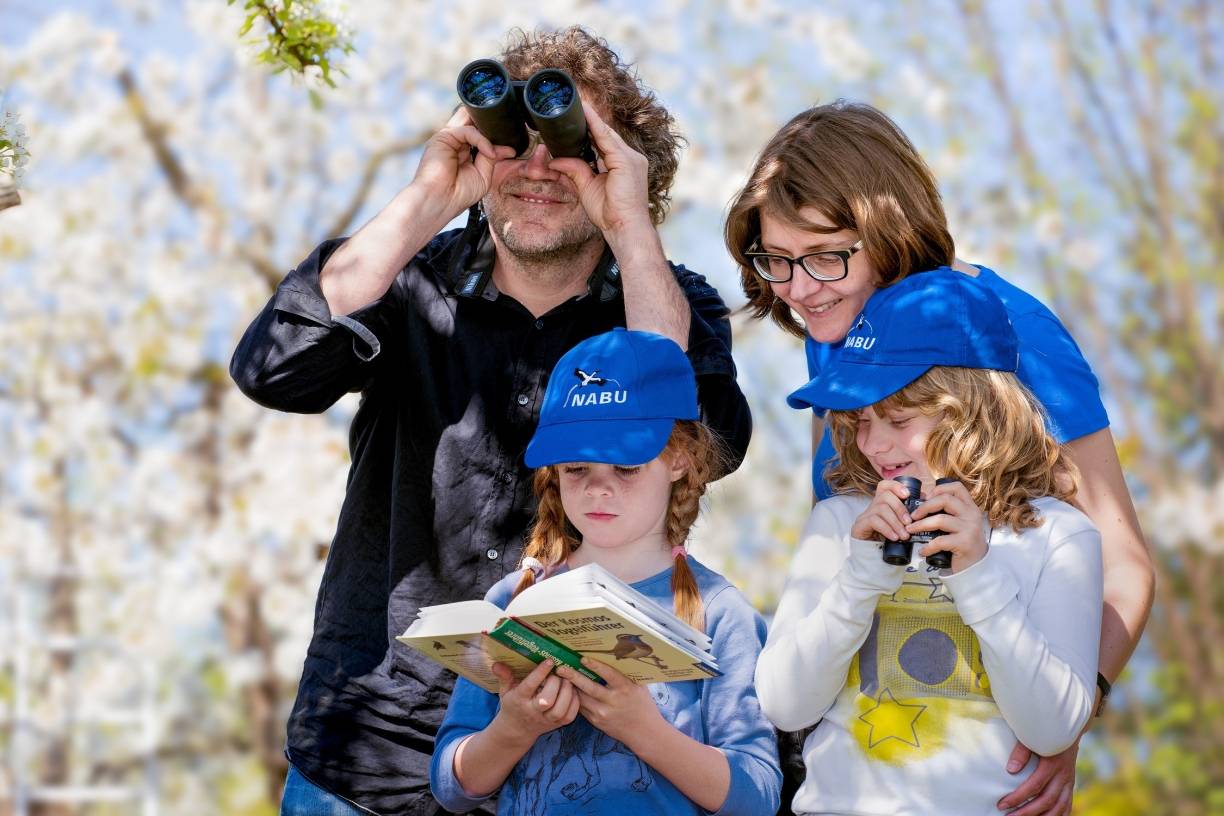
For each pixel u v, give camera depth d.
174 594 10.20
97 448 10.62
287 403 3.50
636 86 3.86
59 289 10.53
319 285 3.46
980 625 2.64
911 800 2.72
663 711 2.90
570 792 2.86
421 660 3.36
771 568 10.70
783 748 3.32
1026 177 13.11
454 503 3.42
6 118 3.49
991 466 2.83
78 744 12.49
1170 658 14.62
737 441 3.67
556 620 2.58
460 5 10.06
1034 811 2.73
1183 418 14.88
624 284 3.45
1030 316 3.26
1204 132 14.86
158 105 10.68
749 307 3.56
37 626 11.23
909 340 2.91
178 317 10.59
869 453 2.95
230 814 14.56
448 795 2.93
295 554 9.88
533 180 3.50
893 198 3.11
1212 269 14.90
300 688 3.46
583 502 2.99
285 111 10.64
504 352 3.51
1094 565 2.79
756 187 3.22
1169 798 14.23
